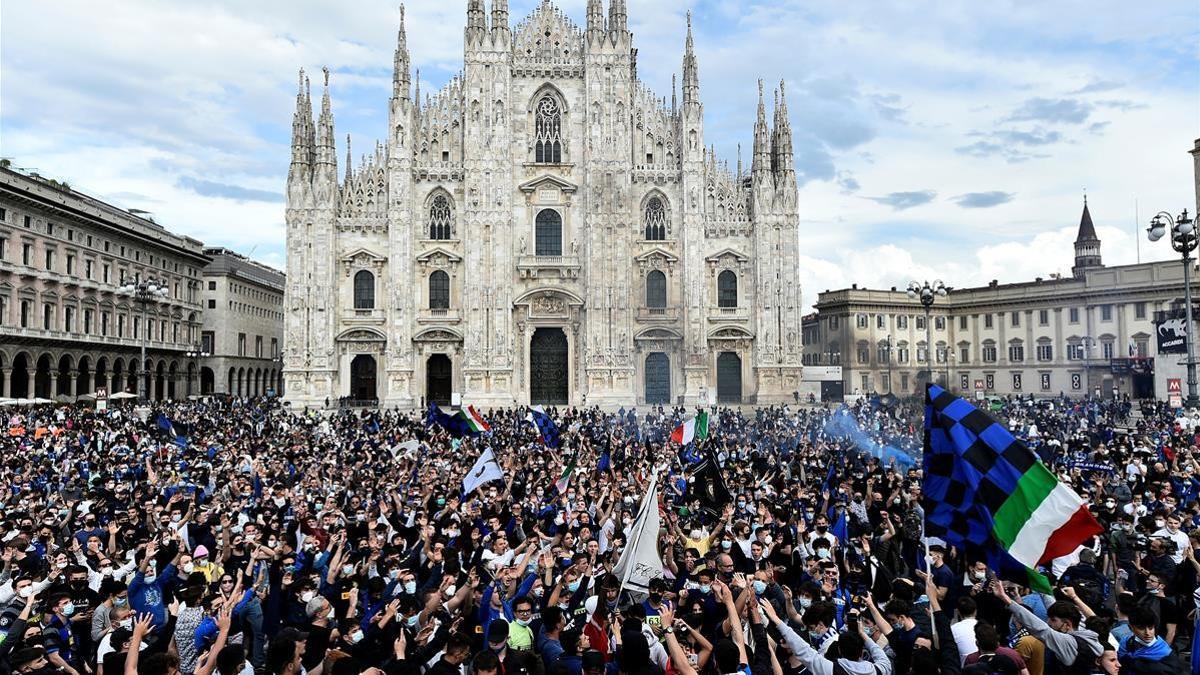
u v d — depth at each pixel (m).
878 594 15.82
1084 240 156.00
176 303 123.81
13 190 85.88
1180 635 16.25
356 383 92.00
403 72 90.88
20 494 29.06
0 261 84.69
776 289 92.94
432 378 93.19
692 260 92.50
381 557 20.06
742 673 11.94
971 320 129.88
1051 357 118.81
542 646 14.42
